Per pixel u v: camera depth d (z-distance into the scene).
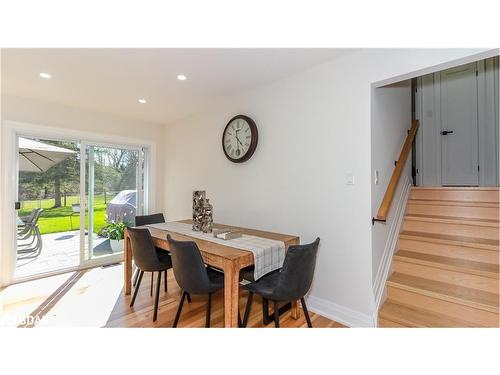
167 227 2.79
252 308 2.38
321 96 2.30
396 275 2.20
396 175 2.27
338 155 2.20
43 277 3.22
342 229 2.17
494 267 1.91
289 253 1.71
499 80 3.22
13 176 3.04
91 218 3.71
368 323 1.99
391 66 1.89
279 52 2.08
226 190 3.30
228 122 3.21
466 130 3.47
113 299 2.58
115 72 2.43
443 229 2.43
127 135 4.02
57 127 3.34
